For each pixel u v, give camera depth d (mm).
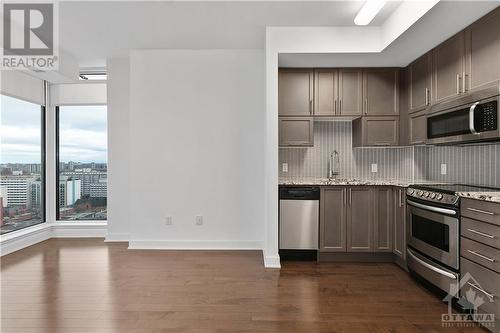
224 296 2719
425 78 3441
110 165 4602
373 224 3693
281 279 3131
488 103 2404
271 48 3512
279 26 3502
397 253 3541
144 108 4254
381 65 3889
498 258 2041
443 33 2906
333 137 4305
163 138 4262
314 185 3717
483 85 2543
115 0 2943
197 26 3516
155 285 2957
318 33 3496
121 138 4590
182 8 3104
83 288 2881
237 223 4250
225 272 3322
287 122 3930
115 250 4137
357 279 3146
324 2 2975
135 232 4250
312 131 3918
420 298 2703
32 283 2998
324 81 3934
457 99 2773
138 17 3301
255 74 4250
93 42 3984
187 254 3977
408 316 2381
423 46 3252
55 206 4980
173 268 3439
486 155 2969
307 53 3504
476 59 2625
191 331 2152
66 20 3371
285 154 4301
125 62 4562
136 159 4266
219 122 4254
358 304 2580
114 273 3271
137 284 2979
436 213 2703
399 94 3926
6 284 2975
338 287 2936
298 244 3725
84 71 5113
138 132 4262
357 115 3920
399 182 3809
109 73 4570
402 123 3912
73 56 4492
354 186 3705
